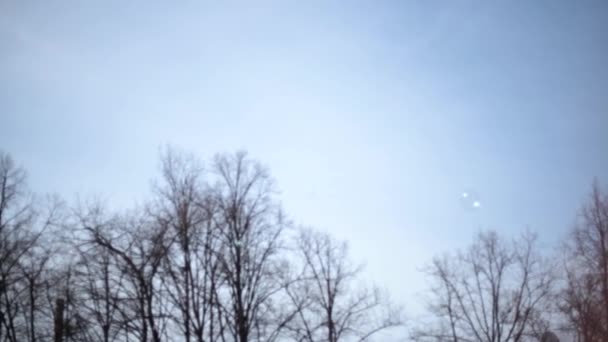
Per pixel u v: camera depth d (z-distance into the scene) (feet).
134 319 63.87
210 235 73.51
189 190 76.02
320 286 79.30
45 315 70.85
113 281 67.21
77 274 68.74
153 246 68.74
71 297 67.97
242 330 67.62
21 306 71.00
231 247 73.41
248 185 79.41
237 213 76.07
